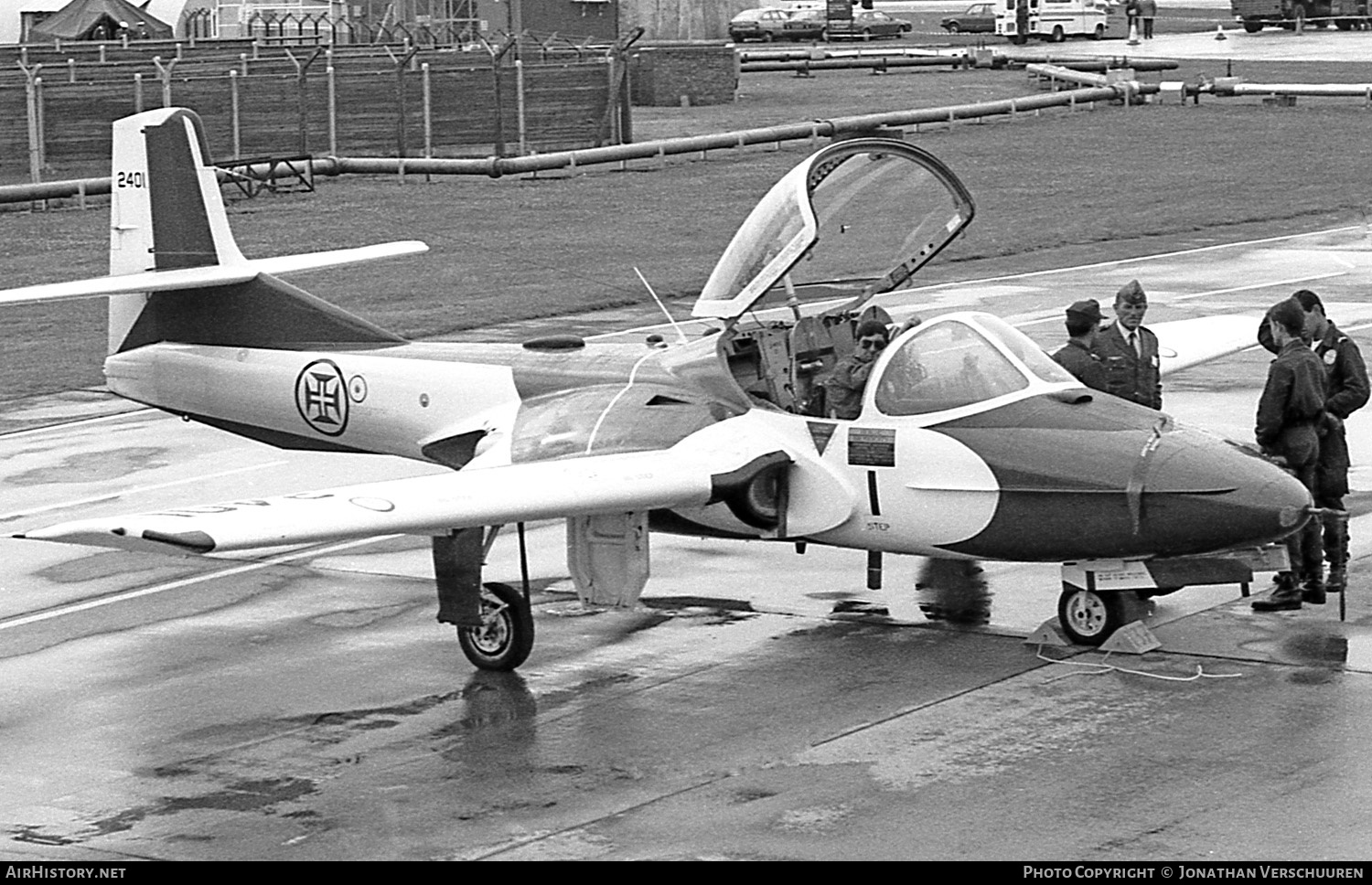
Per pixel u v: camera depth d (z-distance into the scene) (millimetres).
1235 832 8703
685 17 83312
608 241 34188
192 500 16719
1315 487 12539
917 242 13680
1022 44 89375
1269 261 30859
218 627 13125
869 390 12125
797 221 12578
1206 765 9617
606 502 11406
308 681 11789
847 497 12172
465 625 11781
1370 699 10641
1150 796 9203
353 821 9281
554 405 13461
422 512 10719
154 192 15719
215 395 15469
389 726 10828
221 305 15430
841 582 13852
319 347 15008
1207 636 12031
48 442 19562
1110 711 10570
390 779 9898
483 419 13820
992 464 11609
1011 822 8930
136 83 42938
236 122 44469
